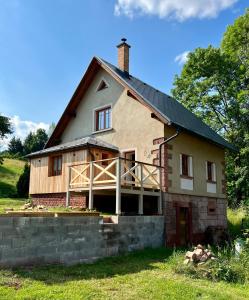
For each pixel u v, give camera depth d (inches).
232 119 1063.6
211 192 657.0
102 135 629.6
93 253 375.2
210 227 614.9
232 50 1096.2
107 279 293.1
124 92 607.5
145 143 555.8
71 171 569.9
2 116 1225.4
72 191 520.1
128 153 589.9
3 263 294.7
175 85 1130.7
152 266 355.9
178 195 552.7
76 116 695.7
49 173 622.8
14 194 985.5
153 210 530.6
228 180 1053.8
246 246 385.1
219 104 1095.0
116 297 241.3
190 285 282.7
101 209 553.6
